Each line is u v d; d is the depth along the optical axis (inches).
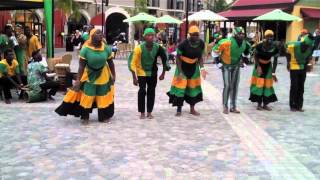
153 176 232.1
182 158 263.7
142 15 1094.4
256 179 230.1
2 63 431.2
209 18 1027.3
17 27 619.2
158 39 1066.1
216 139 309.1
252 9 1441.9
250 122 366.6
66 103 349.1
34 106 423.2
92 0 1768.0
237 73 400.8
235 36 391.2
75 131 326.0
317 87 599.2
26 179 226.5
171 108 424.2
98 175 233.0
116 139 304.7
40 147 284.0
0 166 246.8
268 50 409.4
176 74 384.8
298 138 315.6
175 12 2208.4
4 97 453.4
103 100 354.0
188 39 378.6
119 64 935.7
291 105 420.2
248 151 280.8
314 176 235.6
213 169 244.7
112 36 1905.8
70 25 1699.1
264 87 419.8
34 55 448.1
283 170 244.8
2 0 525.0
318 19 1402.6
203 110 416.2
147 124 352.5
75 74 511.8
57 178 228.1
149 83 372.2
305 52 408.2
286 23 1376.7
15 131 325.1
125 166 247.6
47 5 556.4
